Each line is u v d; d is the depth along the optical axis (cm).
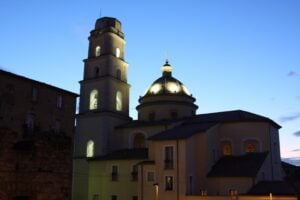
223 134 5134
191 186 4384
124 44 6488
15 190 2686
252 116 5219
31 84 3472
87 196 5419
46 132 2977
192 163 4481
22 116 3334
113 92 6016
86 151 5753
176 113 5781
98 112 5812
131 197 4850
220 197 4009
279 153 5378
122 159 5047
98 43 6300
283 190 3825
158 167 4459
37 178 2823
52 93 3666
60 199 2945
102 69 6084
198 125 5066
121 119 6034
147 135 5528
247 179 4206
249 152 4959
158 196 4369
